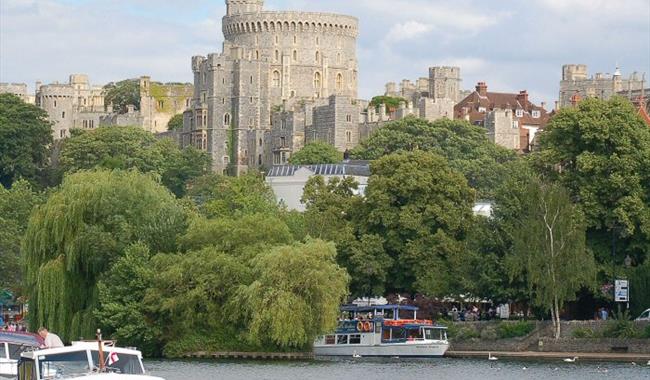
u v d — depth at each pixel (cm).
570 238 19038
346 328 19575
